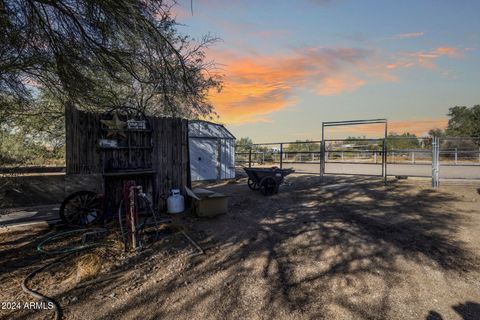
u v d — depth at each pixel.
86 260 3.72
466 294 3.02
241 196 8.55
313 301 2.88
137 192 4.54
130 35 4.25
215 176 13.45
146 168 6.34
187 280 3.29
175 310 2.70
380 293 3.02
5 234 4.90
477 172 14.09
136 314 2.63
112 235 4.85
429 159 22.55
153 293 3.00
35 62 4.40
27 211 6.45
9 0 3.59
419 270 3.55
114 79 5.20
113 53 4.53
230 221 5.78
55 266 3.64
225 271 3.54
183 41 7.51
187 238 4.69
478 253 4.04
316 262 3.79
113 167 5.93
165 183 6.62
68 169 5.45
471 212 6.29
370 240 4.57
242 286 3.16
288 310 2.72
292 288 3.13
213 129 13.41
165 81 4.96
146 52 4.54
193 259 3.90
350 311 2.71
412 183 10.34
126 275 3.41
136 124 6.18
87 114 5.64
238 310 2.71
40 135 7.95
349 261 3.81
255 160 20.77
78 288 3.09
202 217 6.06
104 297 2.91
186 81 5.15
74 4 3.83
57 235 4.75
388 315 2.65
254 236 4.85
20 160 6.09
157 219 5.84
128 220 4.42
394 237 4.71
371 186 9.81
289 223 5.59
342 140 11.73
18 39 3.91
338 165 19.53
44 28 4.06
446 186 9.66
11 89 4.80
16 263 3.72
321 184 10.52
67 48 4.33
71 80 4.75
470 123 33.28
